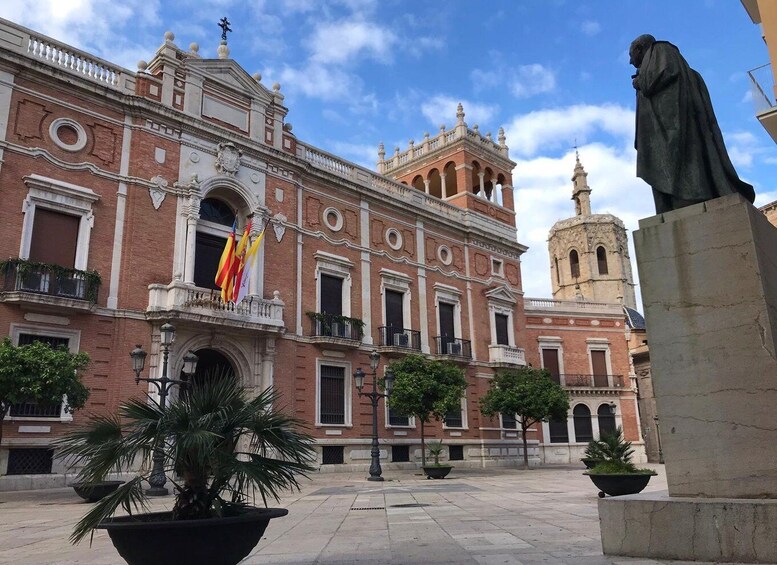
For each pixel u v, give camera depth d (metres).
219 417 5.64
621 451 13.18
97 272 21.56
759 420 5.96
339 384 28.84
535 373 33.53
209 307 23.52
